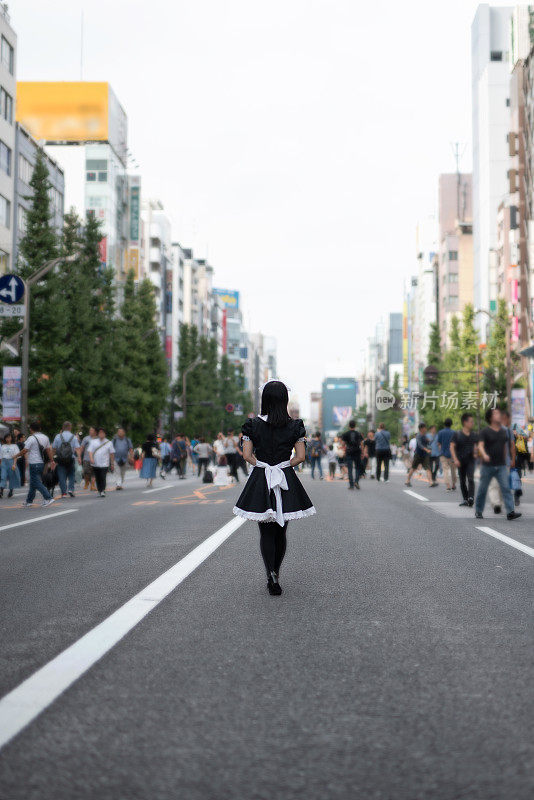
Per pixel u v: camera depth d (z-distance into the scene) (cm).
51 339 3409
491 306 7819
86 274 4078
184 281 10775
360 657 472
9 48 4603
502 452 1394
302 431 684
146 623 565
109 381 4006
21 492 2423
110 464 2128
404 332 13462
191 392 7494
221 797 280
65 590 701
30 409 3375
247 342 18462
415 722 356
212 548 985
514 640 516
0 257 4519
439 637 523
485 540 1086
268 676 432
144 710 374
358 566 842
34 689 406
